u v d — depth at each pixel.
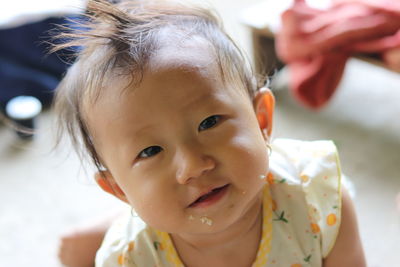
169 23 0.74
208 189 0.67
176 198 0.68
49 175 1.60
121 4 0.82
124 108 0.67
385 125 1.66
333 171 0.83
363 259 0.88
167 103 0.66
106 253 0.84
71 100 0.76
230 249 0.81
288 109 1.76
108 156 0.72
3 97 1.76
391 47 1.41
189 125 0.67
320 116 1.72
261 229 0.82
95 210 1.48
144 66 0.67
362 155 1.56
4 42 1.74
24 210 1.51
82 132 0.76
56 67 1.78
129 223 0.86
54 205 1.51
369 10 1.48
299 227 0.83
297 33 1.52
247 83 0.77
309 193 0.83
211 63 0.69
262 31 1.63
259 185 0.71
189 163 0.66
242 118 0.70
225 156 0.67
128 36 0.71
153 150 0.68
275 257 0.82
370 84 1.83
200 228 0.70
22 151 1.70
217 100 0.68
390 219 1.36
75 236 1.07
